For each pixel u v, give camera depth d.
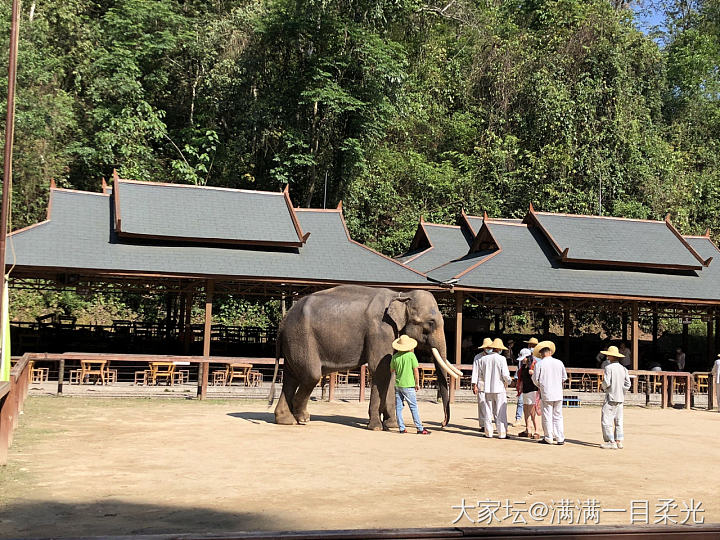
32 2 36.88
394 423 16.16
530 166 43.84
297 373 16.27
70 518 7.85
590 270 27.05
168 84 43.41
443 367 16.36
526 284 25.28
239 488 9.66
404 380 15.71
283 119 39.94
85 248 22.22
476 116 49.62
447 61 50.28
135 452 12.11
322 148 42.03
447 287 24.70
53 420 15.53
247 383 23.75
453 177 45.19
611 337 42.06
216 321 36.56
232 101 40.94
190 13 45.75
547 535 4.17
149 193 25.06
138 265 22.06
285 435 14.65
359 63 39.97
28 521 7.66
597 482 10.85
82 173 39.19
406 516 8.28
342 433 15.25
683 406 25.20
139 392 21.41
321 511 8.43
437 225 34.22
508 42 48.53
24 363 15.78
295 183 42.50
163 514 8.15
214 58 40.81
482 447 14.06
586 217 29.59
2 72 32.69
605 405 14.71
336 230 26.86
